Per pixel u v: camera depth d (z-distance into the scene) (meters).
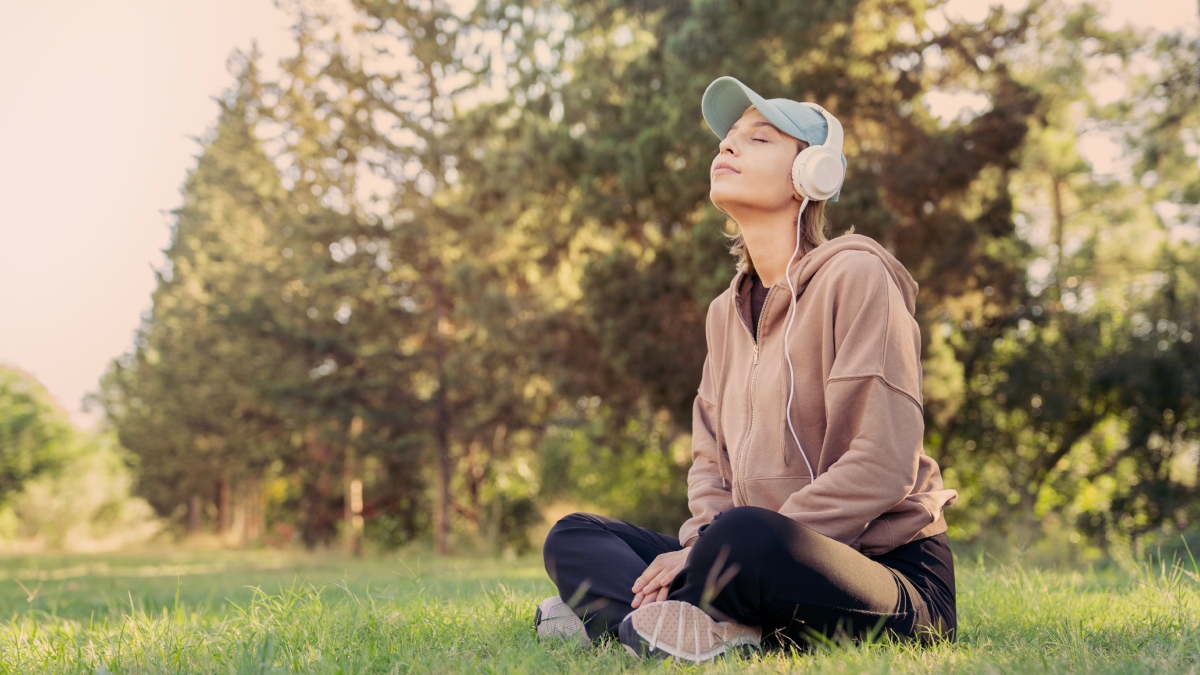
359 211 19.17
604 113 12.26
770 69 10.73
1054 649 1.84
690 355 11.18
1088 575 4.42
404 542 20.03
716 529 1.74
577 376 13.45
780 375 2.04
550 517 18.03
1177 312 13.52
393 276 19.58
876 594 1.77
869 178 10.80
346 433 19.00
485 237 17.38
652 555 2.22
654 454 16.38
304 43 18.56
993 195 13.67
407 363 19.42
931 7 12.90
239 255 24.47
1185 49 13.20
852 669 1.43
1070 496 14.59
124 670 1.88
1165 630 2.05
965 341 14.15
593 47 13.40
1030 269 14.62
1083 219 16.50
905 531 1.90
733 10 11.11
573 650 1.85
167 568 13.84
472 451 20.36
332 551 21.67
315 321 20.27
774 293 2.09
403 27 17.95
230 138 23.39
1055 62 14.44
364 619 2.36
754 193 2.12
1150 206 15.77
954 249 12.29
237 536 34.59
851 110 11.50
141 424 32.06
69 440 33.59
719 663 1.65
